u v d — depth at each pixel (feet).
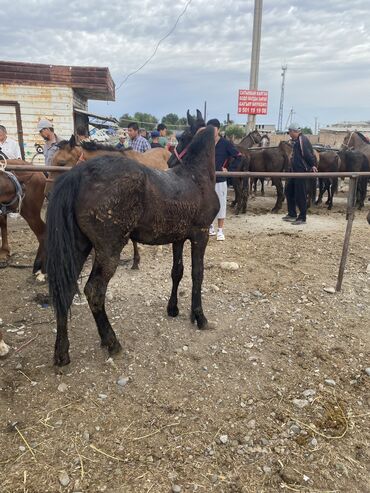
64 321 9.57
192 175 10.98
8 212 14.58
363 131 104.68
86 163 9.04
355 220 29.09
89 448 7.67
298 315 13.24
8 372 9.82
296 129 25.96
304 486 7.09
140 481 6.99
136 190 8.98
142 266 17.44
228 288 15.30
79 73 32.71
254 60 40.91
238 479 7.14
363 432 8.43
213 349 11.10
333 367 10.53
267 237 23.20
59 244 8.63
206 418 8.55
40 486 6.84
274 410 8.89
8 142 22.52
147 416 8.55
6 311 12.98
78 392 9.19
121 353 10.65
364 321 13.11
